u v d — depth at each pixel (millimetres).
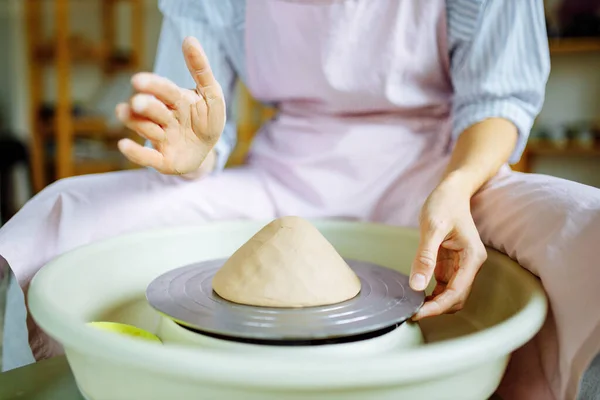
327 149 825
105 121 3410
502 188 670
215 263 653
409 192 814
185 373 351
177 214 770
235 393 371
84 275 596
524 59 750
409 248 721
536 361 580
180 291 550
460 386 419
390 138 821
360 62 786
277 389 350
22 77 4289
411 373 359
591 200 545
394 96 809
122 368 397
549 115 2930
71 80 4191
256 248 537
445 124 849
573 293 510
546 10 2768
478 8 748
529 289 537
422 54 796
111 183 759
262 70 870
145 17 4148
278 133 896
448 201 571
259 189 850
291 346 463
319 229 779
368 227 760
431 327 641
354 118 847
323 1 758
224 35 875
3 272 667
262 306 504
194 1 864
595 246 506
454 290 543
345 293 526
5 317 691
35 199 723
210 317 483
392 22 757
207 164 790
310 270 519
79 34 3754
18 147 3334
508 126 722
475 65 772
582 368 498
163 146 535
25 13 3463
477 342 391
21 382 562
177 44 863
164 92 507
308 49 793
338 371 350
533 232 580
